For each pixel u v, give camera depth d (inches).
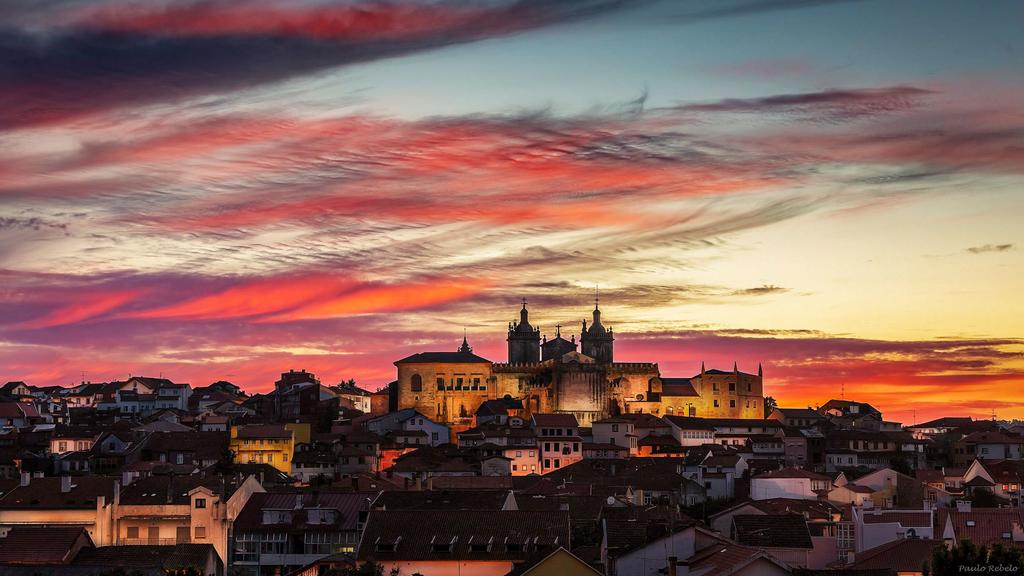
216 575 7647.6
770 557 5625.0
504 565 6963.6
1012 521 7509.8
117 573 6752.0
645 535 6638.8
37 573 6850.4
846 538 7416.3
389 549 7096.5
